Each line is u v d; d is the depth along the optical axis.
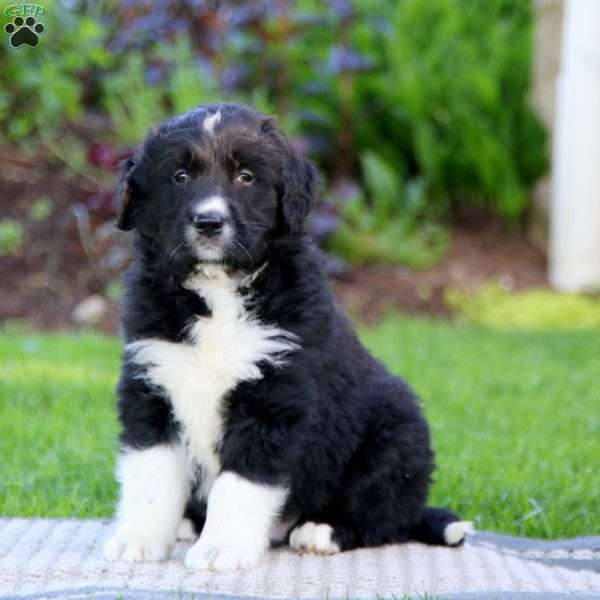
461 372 13.00
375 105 19.09
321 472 6.91
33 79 16.81
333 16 18.30
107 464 9.31
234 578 6.12
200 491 6.92
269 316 6.66
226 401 6.64
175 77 16.56
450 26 19.16
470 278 17.55
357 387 7.05
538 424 10.95
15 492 8.62
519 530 8.23
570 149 17.28
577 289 17.41
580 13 17.03
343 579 6.20
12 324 15.09
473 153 18.62
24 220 16.34
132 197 7.00
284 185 6.91
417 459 7.17
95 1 17.86
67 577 6.11
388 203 18.09
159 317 6.71
